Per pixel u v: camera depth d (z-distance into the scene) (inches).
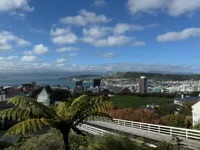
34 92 2522.1
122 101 2942.9
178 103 3129.9
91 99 358.3
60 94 1745.8
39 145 497.4
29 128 323.3
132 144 425.1
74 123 366.6
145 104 3011.8
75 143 479.5
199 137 868.6
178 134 983.0
